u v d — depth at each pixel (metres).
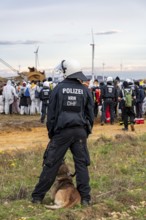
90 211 8.00
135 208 8.46
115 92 22.64
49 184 8.36
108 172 11.19
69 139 8.26
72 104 8.22
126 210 8.36
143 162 12.54
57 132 8.26
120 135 16.91
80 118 8.27
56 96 8.23
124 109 20.06
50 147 8.33
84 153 8.37
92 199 8.66
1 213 7.69
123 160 12.77
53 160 8.27
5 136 19.06
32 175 10.88
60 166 8.34
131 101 19.78
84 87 8.38
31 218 7.50
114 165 11.95
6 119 24.92
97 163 12.12
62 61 8.40
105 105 22.70
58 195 8.18
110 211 8.23
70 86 8.26
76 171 8.36
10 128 21.27
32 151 13.70
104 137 16.28
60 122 8.19
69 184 8.28
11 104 28.02
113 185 9.87
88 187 8.34
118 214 8.14
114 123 23.22
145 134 17.67
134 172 11.38
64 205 8.09
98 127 21.80
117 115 25.36
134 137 16.55
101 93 22.69
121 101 20.23
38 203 8.34
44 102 22.59
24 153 13.30
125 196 8.83
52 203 8.41
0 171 11.28
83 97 8.30
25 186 9.55
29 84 28.56
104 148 14.43
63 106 8.20
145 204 8.70
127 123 20.17
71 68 8.30
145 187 9.84
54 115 8.27
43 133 20.06
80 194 8.30
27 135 19.42
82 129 8.33
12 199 8.90
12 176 10.70
